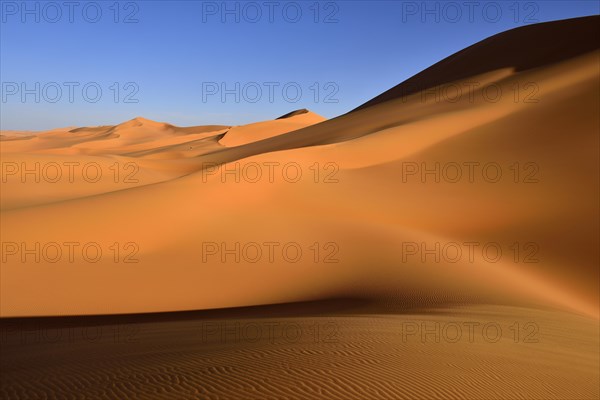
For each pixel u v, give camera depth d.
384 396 5.20
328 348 6.74
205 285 16.58
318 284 16.41
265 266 18.16
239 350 6.65
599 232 23.30
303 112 164.12
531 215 25.52
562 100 40.06
